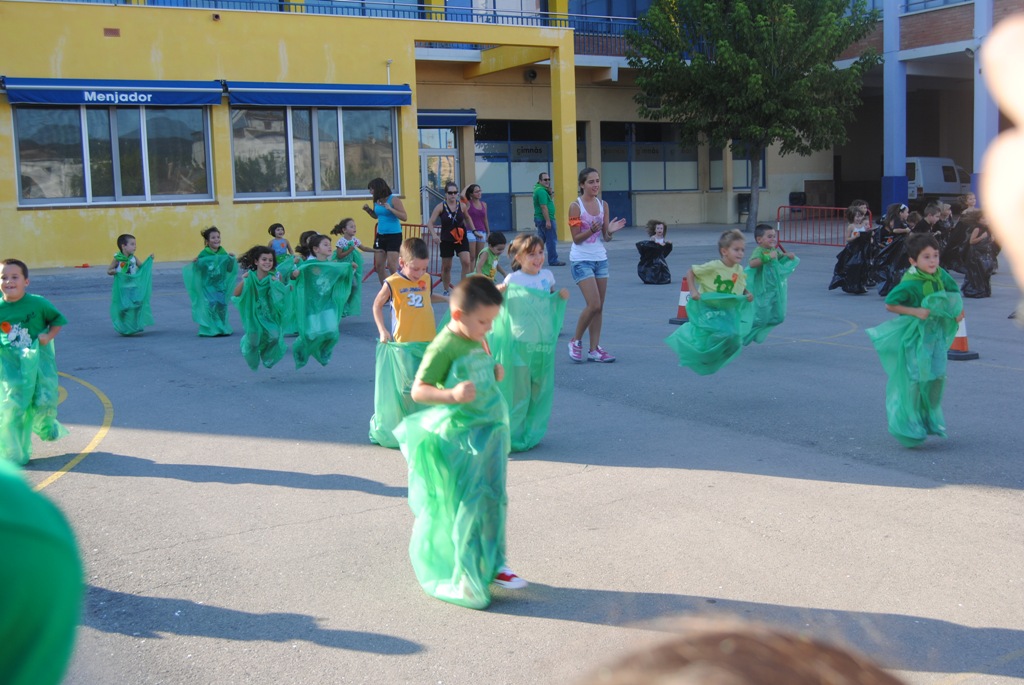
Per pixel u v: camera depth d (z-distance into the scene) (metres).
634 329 13.12
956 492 6.36
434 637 4.57
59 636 0.98
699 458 7.24
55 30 21.84
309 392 9.75
